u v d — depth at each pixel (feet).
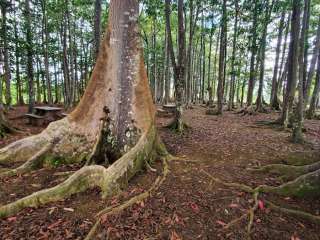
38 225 10.34
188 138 26.96
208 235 9.86
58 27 67.00
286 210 11.45
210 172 16.02
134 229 10.11
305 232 10.13
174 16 60.95
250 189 13.32
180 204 11.96
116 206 11.63
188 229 10.19
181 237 9.69
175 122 30.42
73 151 17.17
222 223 10.57
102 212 11.10
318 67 49.52
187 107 67.10
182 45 28.60
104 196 12.57
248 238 9.73
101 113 17.28
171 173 15.61
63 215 11.07
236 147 23.45
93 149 16.60
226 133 31.07
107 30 17.51
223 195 12.89
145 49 84.28
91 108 17.70
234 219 10.86
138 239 9.52
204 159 19.10
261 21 47.26
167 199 12.41
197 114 53.72
